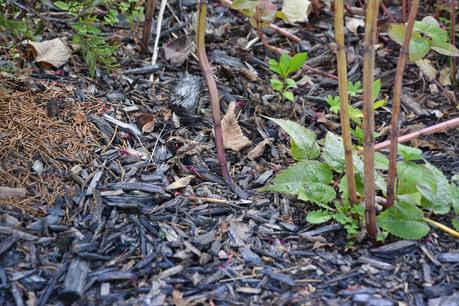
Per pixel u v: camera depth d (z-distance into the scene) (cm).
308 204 228
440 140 266
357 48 315
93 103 261
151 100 271
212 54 306
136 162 239
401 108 284
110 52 265
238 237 212
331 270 201
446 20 308
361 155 238
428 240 212
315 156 234
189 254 204
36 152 232
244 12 282
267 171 243
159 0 334
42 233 205
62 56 278
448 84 298
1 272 192
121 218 214
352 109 245
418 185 207
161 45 310
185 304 187
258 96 282
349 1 333
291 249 209
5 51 274
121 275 194
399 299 192
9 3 235
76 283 189
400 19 325
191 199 225
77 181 225
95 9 299
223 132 254
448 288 196
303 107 280
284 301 190
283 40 323
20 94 254
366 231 210
